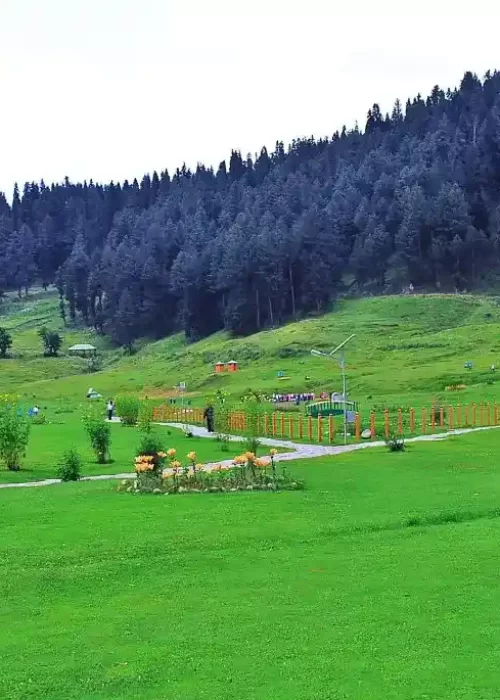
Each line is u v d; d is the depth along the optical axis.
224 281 147.88
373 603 11.46
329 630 10.50
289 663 9.55
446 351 96.62
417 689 8.75
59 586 12.81
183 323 157.25
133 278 166.00
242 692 8.88
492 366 79.19
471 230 150.62
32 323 198.12
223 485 22.28
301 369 96.81
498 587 11.98
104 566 13.84
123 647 10.21
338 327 122.12
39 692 9.07
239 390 81.81
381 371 84.38
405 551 14.28
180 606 11.70
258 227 157.88
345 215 172.00
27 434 31.50
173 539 15.55
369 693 8.70
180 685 9.12
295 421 48.41
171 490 21.92
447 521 17.23
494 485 21.80
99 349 166.12
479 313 122.88
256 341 119.31
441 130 194.00
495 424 47.66
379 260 158.38
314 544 15.18
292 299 147.50
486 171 172.75
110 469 30.89
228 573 13.30
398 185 171.50
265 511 18.41
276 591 12.22
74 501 20.41
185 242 175.00
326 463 29.27
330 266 153.00
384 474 25.28
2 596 12.35
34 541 15.59
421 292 149.00
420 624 10.57
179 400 77.69
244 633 10.52
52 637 10.59
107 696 8.95
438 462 28.17
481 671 9.12
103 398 93.12
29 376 131.88
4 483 27.34
